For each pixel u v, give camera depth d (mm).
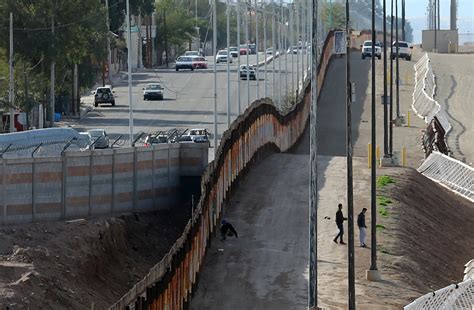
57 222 85250
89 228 83312
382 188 105250
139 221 92250
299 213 93938
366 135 154375
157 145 96375
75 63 153375
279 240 84625
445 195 115188
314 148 61188
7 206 84125
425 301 64938
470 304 64812
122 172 92688
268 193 101000
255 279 73500
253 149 112188
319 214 94250
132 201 94000
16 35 141125
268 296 69750
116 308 48406
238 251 80312
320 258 80312
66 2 143375
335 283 73875
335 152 143625
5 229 80625
